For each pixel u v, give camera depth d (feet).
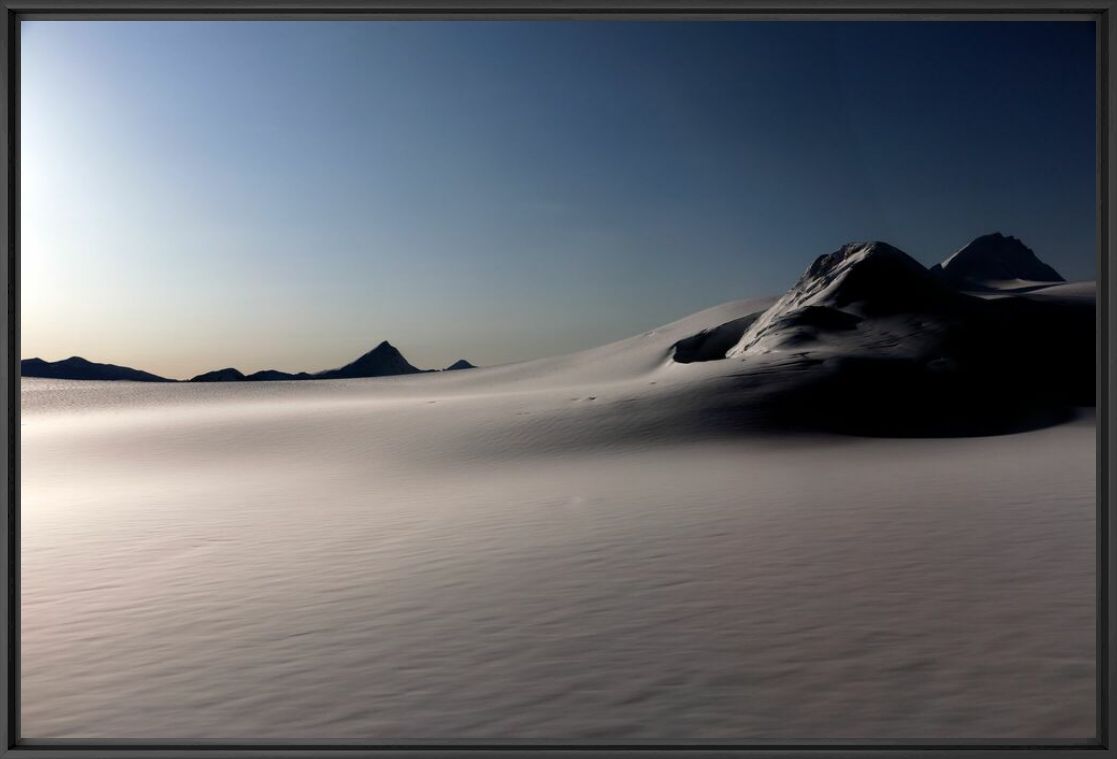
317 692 11.66
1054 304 174.60
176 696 11.75
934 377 107.76
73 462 73.31
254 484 53.06
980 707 10.48
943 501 30.19
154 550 25.71
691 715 10.43
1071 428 87.30
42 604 17.92
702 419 77.10
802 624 14.05
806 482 38.58
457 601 16.58
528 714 10.61
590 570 19.19
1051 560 19.07
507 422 81.97
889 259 163.53
